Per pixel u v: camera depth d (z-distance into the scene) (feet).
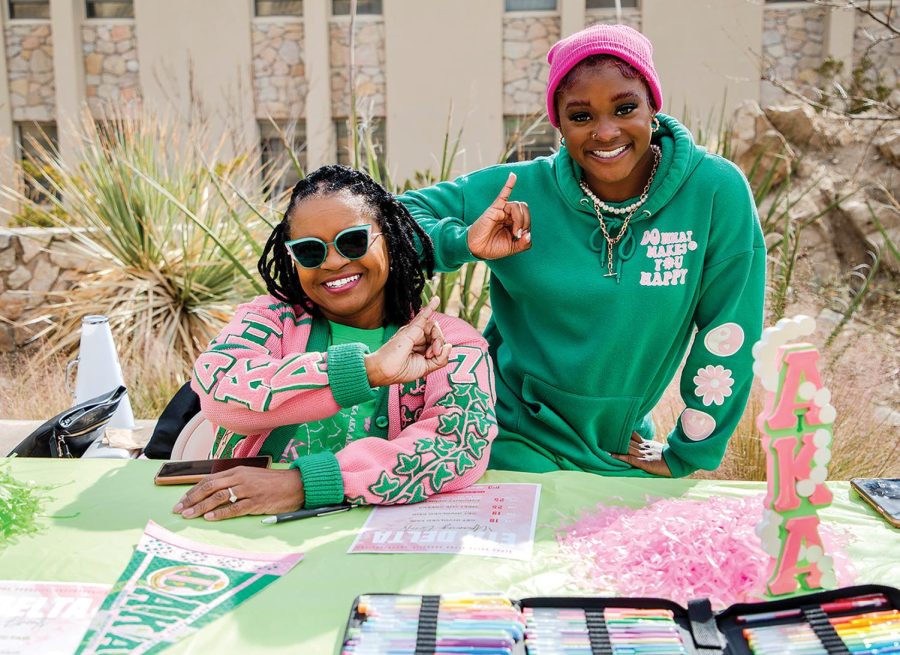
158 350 14.40
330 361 5.30
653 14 29.37
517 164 6.70
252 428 5.55
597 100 5.59
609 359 6.16
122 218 16.28
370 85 31.35
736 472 9.46
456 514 4.99
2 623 3.80
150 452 7.23
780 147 20.92
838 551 4.47
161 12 31.27
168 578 4.19
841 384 11.00
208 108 31.30
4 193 20.12
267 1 31.48
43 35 31.73
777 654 3.49
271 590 4.12
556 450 6.44
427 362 5.46
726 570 4.20
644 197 6.00
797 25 28.84
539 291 6.27
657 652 3.51
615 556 4.42
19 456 7.01
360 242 5.53
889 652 3.45
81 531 4.75
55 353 15.79
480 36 30.48
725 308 6.07
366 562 4.40
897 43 27.53
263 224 16.51
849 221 19.76
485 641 3.54
